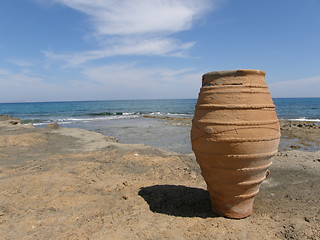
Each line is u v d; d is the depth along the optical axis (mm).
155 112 51844
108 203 4273
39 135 11719
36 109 68750
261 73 3623
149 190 4824
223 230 3406
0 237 3232
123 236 3254
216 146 3463
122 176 5840
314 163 6605
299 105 78250
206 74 3736
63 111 57469
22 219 3684
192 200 4426
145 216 3799
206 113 3578
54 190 4781
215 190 3814
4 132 13094
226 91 3482
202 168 3834
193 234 3307
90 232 3352
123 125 24594
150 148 8984
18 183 5137
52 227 3473
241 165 3469
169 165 6719
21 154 8359
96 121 29953
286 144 14086
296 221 3631
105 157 7676
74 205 4168
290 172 5988
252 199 3838
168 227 3469
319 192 4781
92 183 5312
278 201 4426
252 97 3459
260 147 3422
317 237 3195
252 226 3516
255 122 3389
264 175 3760
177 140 15391
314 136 16266
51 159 7535
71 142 10680
